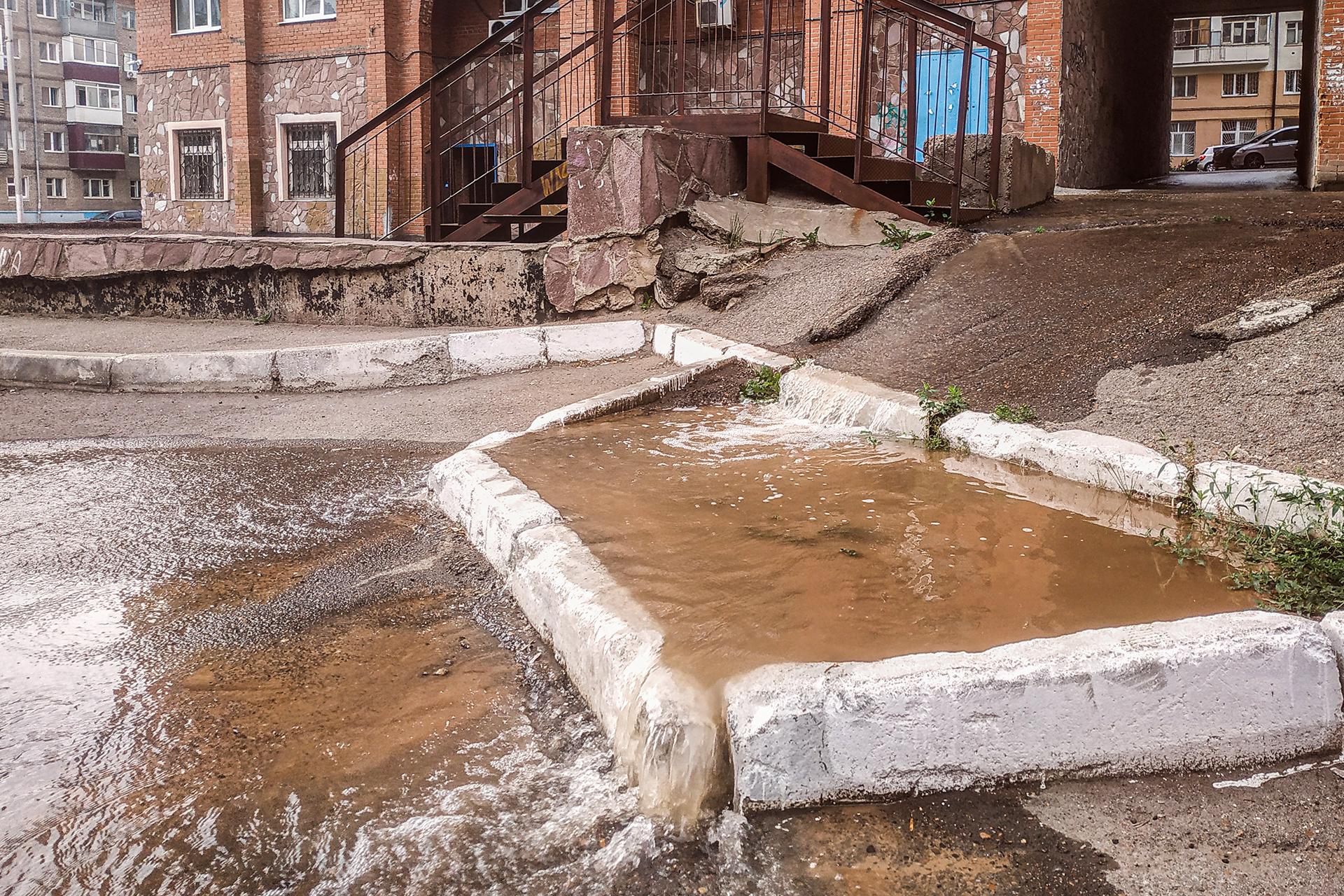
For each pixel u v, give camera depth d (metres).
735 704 2.44
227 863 2.31
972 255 7.91
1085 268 7.11
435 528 4.56
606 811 2.44
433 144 10.78
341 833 2.41
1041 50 14.10
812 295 7.77
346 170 20.38
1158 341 5.50
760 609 3.05
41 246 10.91
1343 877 2.13
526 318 9.18
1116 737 2.51
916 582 3.31
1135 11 19.22
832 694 2.42
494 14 19.44
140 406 7.30
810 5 15.04
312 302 9.95
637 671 2.66
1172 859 2.22
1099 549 3.63
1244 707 2.54
